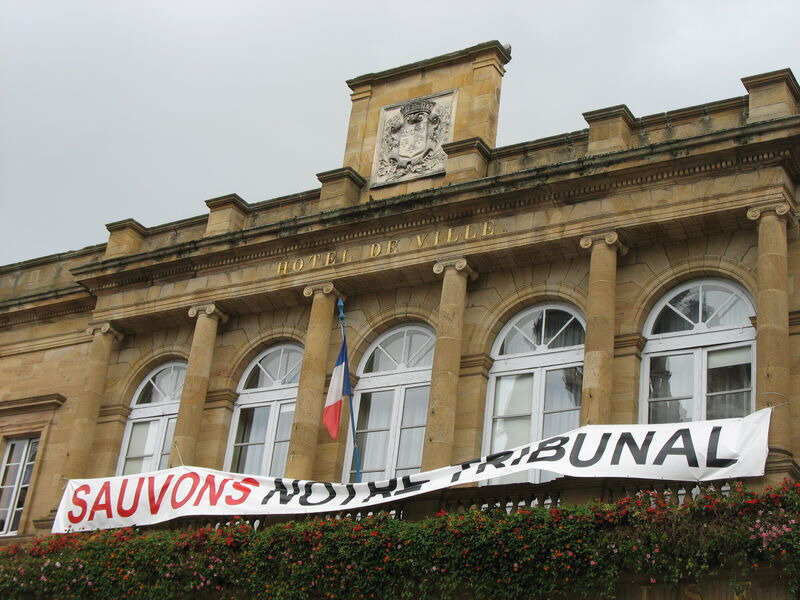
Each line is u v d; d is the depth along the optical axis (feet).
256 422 95.14
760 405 72.64
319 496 81.82
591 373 79.05
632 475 71.10
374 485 79.92
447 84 97.60
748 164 79.56
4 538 98.73
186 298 98.94
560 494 75.36
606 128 86.58
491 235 87.04
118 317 101.91
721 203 79.56
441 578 71.46
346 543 75.05
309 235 94.17
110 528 88.38
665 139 85.46
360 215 91.86
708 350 79.56
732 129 79.30
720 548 64.95
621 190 83.51
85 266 103.91
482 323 87.35
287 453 91.25
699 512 66.59
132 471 98.84
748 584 64.34
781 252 76.59
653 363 81.05
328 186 96.89
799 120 77.36
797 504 64.23
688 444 70.64
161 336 101.96
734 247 80.69
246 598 78.69
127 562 82.74
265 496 83.61
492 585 69.97
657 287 82.17
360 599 73.87
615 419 79.36
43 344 109.29
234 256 97.81
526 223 86.12
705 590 65.77
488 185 87.04
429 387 88.69
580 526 68.54
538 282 86.74
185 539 81.56
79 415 99.71
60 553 85.66
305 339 94.63
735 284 80.53
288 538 77.66
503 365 86.43
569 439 74.49
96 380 100.89
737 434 69.72
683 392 79.36
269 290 95.09
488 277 88.63
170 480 87.66
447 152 92.02
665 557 66.03
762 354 73.92
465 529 71.51
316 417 89.35
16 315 111.24
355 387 91.56
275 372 96.27
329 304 92.53
